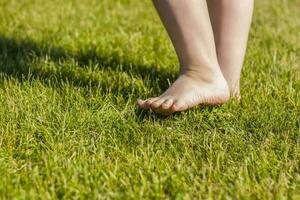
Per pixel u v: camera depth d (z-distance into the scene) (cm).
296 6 266
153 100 158
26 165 139
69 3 254
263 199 129
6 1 252
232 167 139
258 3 267
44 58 199
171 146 146
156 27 231
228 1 168
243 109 166
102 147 147
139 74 186
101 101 166
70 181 133
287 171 139
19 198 127
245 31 170
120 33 224
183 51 161
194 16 158
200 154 145
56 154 142
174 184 133
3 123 155
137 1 262
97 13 246
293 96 174
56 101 166
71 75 184
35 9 246
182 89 159
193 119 160
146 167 138
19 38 215
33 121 155
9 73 184
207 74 161
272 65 197
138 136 151
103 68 190
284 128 156
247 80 185
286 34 229
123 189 133
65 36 218
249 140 151
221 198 129
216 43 169
